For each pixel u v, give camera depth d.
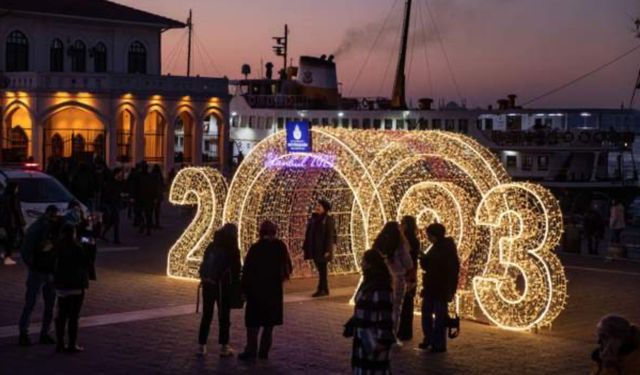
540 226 17.28
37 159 50.38
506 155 51.69
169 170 53.62
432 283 14.58
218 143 56.00
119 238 29.59
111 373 12.95
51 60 55.78
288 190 22.92
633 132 50.72
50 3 55.75
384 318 10.36
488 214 17.80
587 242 32.38
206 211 21.95
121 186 31.36
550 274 16.52
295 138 20.72
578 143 49.91
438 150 21.28
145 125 54.56
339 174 22.08
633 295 21.02
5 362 13.45
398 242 14.82
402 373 13.24
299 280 22.08
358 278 22.38
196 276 21.45
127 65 58.53
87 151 52.28
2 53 54.06
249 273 13.71
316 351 14.44
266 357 13.88
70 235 13.84
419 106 56.50
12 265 23.34
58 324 14.02
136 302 18.48
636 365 8.05
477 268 19.70
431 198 19.20
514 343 15.48
